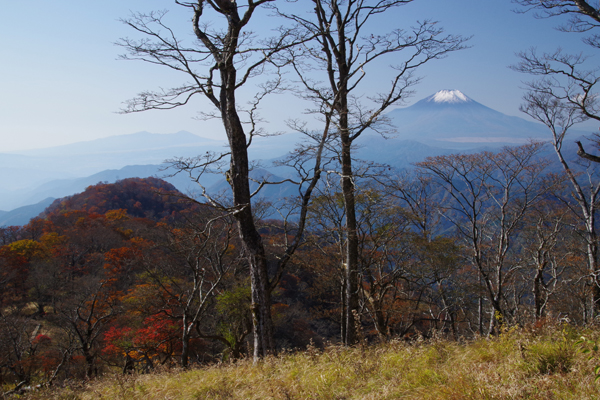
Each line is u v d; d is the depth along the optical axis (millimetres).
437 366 4914
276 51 8273
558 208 18094
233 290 18469
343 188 11406
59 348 23281
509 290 19719
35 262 40188
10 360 19141
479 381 3662
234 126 8469
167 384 6754
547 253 16438
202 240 15109
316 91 10727
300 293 37469
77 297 27281
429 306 17594
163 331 18516
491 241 19906
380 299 13727
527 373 3881
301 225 10039
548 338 4961
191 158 8914
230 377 6410
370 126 10492
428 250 13008
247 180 8758
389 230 12727
